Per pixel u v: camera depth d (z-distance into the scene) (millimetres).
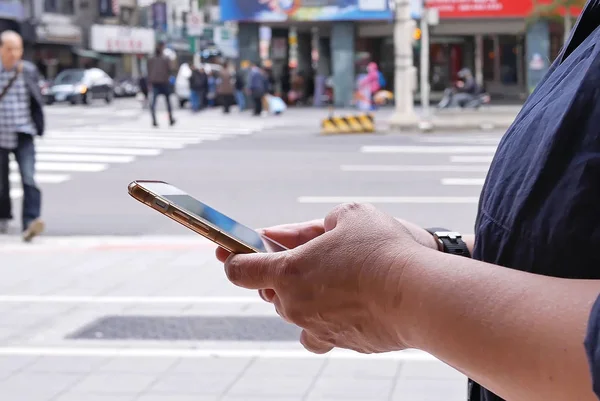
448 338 962
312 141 20844
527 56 35344
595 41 1146
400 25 23531
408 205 11633
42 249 9156
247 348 5570
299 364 5258
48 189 13703
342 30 37375
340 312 1088
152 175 14930
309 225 1580
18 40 9688
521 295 925
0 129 9703
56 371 5207
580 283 910
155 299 6824
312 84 42688
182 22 69375
